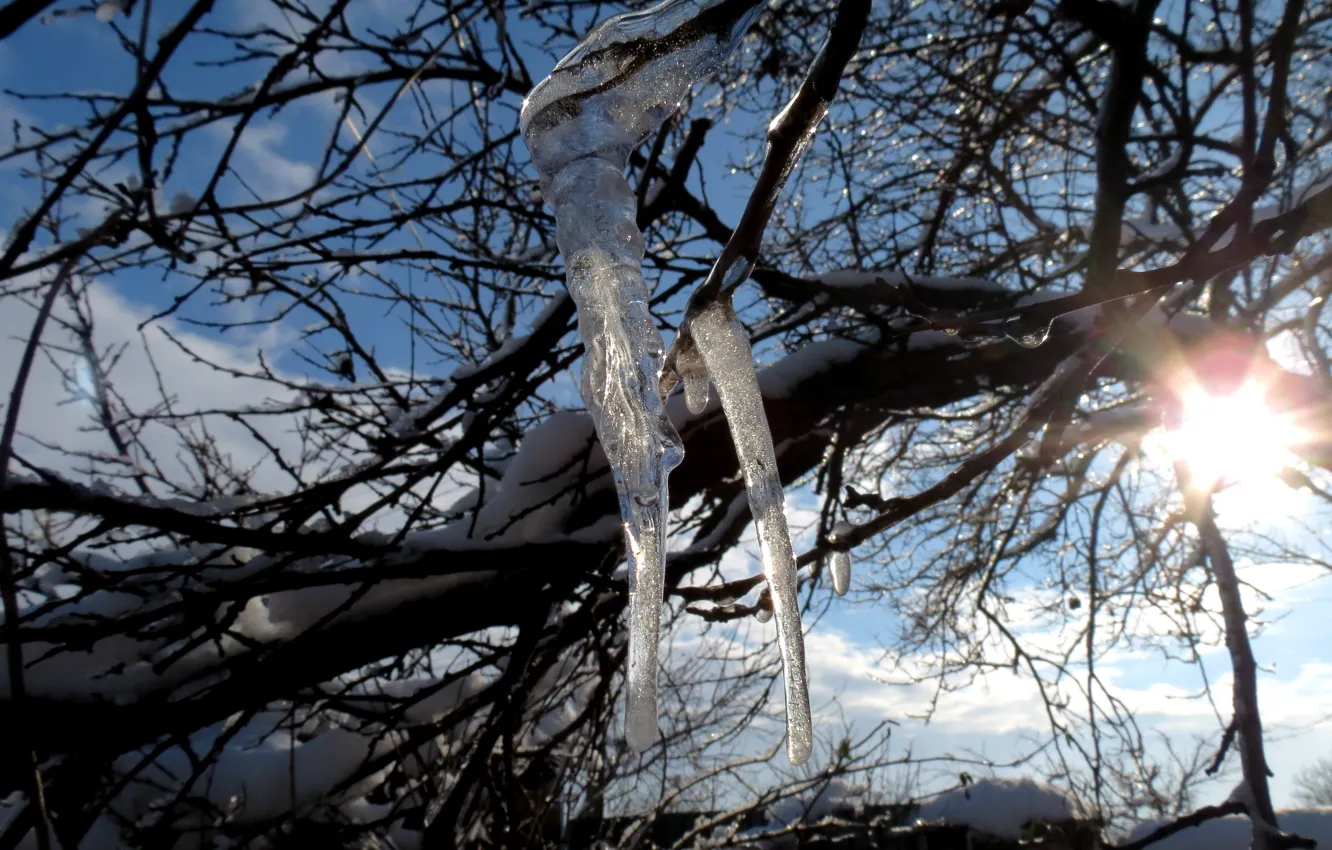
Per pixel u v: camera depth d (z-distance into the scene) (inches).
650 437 39.9
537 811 179.9
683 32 42.4
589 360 42.1
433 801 181.2
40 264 89.4
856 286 173.6
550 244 185.2
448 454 138.9
